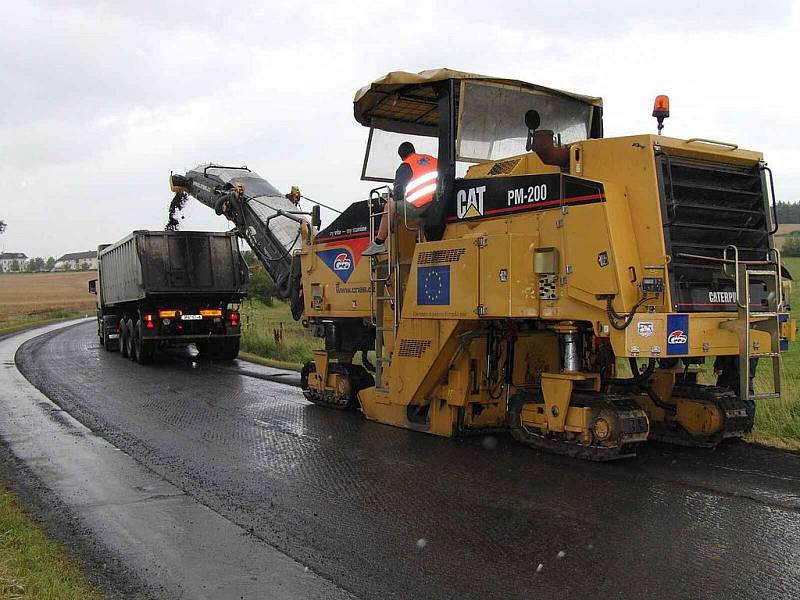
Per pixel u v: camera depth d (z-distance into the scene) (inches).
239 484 263.0
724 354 272.5
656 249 259.9
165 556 195.0
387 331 362.0
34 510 237.0
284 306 1770.4
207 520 223.8
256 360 724.0
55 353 842.2
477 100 324.2
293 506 235.3
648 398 320.5
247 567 186.2
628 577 173.5
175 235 709.3
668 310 260.4
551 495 240.4
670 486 248.1
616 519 214.8
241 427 370.6
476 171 320.2
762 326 285.0
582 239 268.4
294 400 463.2
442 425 336.2
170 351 860.0
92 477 276.8
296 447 321.1
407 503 235.5
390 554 192.1
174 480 270.7
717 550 188.9
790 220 2529.5
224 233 726.5
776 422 334.6
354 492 249.3
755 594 162.9
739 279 267.7
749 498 233.3
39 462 301.6
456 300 307.3
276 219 538.3
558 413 288.4
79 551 199.6
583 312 271.0
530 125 337.1
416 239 347.6
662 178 261.1
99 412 421.1
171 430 365.1
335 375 427.5
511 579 174.2
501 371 330.3
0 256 6496.1
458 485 254.7
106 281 873.5
